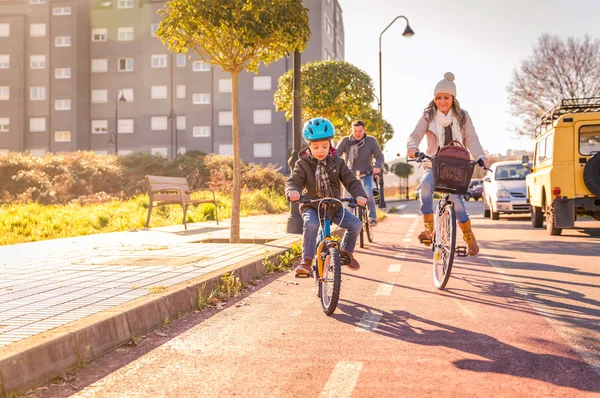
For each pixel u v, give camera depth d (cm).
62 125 6538
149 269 709
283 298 644
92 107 6550
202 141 6328
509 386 351
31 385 358
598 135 1272
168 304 543
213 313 571
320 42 6153
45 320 440
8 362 346
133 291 562
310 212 592
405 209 3106
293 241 1026
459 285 708
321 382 364
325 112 2167
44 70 6562
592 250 1043
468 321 521
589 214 1305
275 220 1686
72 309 480
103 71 6525
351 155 1152
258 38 969
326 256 568
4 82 6575
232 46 1002
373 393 343
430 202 716
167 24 987
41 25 6575
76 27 6506
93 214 1548
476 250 712
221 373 387
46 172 2850
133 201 2036
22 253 891
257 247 949
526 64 4200
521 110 4216
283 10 963
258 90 6219
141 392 354
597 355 412
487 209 2153
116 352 438
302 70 2159
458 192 645
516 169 2070
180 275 661
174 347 451
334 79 2133
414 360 407
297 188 582
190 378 378
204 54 1047
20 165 2781
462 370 383
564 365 390
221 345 455
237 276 711
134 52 6481
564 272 794
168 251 902
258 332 495
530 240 1243
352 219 588
